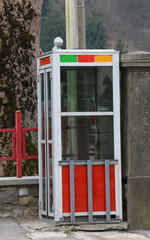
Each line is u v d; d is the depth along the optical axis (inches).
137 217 644.7
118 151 642.2
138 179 645.9
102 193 639.1
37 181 696.4
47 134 650.8
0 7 798.5
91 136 640.4
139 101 646.5
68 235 605.6
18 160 700.0
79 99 637.9
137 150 647.1
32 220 677.3
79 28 1026.7
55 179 629.6
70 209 632.4
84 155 638.5
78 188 634.2
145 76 647.1
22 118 798.5
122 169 662.5
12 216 693.3
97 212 637.9
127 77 647.8
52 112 634.8
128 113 646.5
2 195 692.1
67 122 634.8
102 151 643.5
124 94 656.4
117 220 642.2
